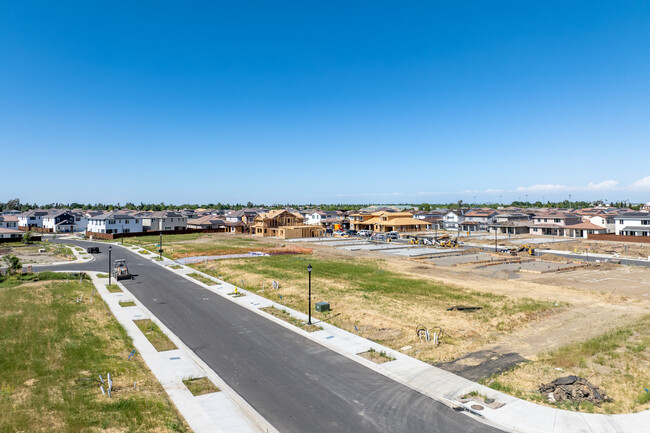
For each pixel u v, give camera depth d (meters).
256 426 16.03
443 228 138.00
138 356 23.53
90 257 68.94
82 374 20.30
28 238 93.44
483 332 27.78
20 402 17.11
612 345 24.61
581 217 117.69
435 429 15.77
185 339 26.61
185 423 16.19
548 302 35.97
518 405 17.55
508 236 106.69
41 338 25.47
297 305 35.25
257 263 60.12
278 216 119.31
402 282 45.28
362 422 16.31
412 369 21.53
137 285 44.75
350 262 61.59
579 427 15.73
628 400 17.89
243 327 29.25
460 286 43.34
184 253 72.06
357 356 23.39
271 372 21.30
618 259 65.12
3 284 43.19
